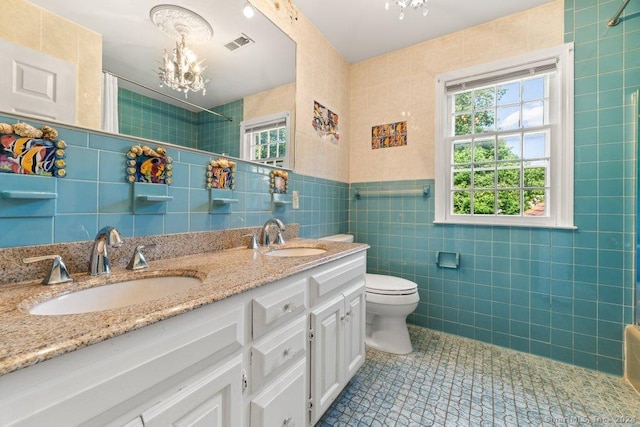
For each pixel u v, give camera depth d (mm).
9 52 772
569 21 1744
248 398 804
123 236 1000
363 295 1579
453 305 2139
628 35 1605
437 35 2152
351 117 2604
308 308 1092
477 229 2051
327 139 2258
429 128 2223
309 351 1096
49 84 841
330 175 2311
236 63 1466
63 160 857
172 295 658
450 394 1450
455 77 2109
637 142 1574
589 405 1368
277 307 899
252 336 817
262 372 840
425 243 2248
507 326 1947
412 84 2291
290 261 1075
